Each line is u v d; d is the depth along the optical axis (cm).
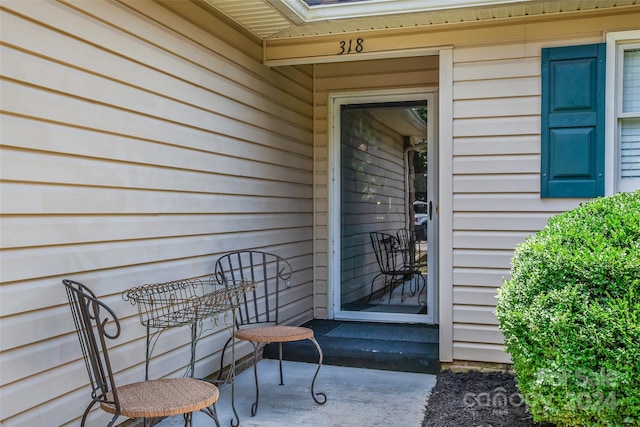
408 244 491
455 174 377
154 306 283
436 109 479
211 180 343
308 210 505
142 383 235
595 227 258
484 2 338
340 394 341
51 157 222
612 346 220
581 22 354
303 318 491
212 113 344
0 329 200
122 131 263
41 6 217
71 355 232
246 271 385
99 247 250
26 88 210
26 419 210
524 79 364
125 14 266
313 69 513
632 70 354
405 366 383
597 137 351
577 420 230
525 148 364
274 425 294
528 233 364
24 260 210
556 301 238
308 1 379
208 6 340
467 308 375
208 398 215
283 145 452
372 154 505
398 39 388
